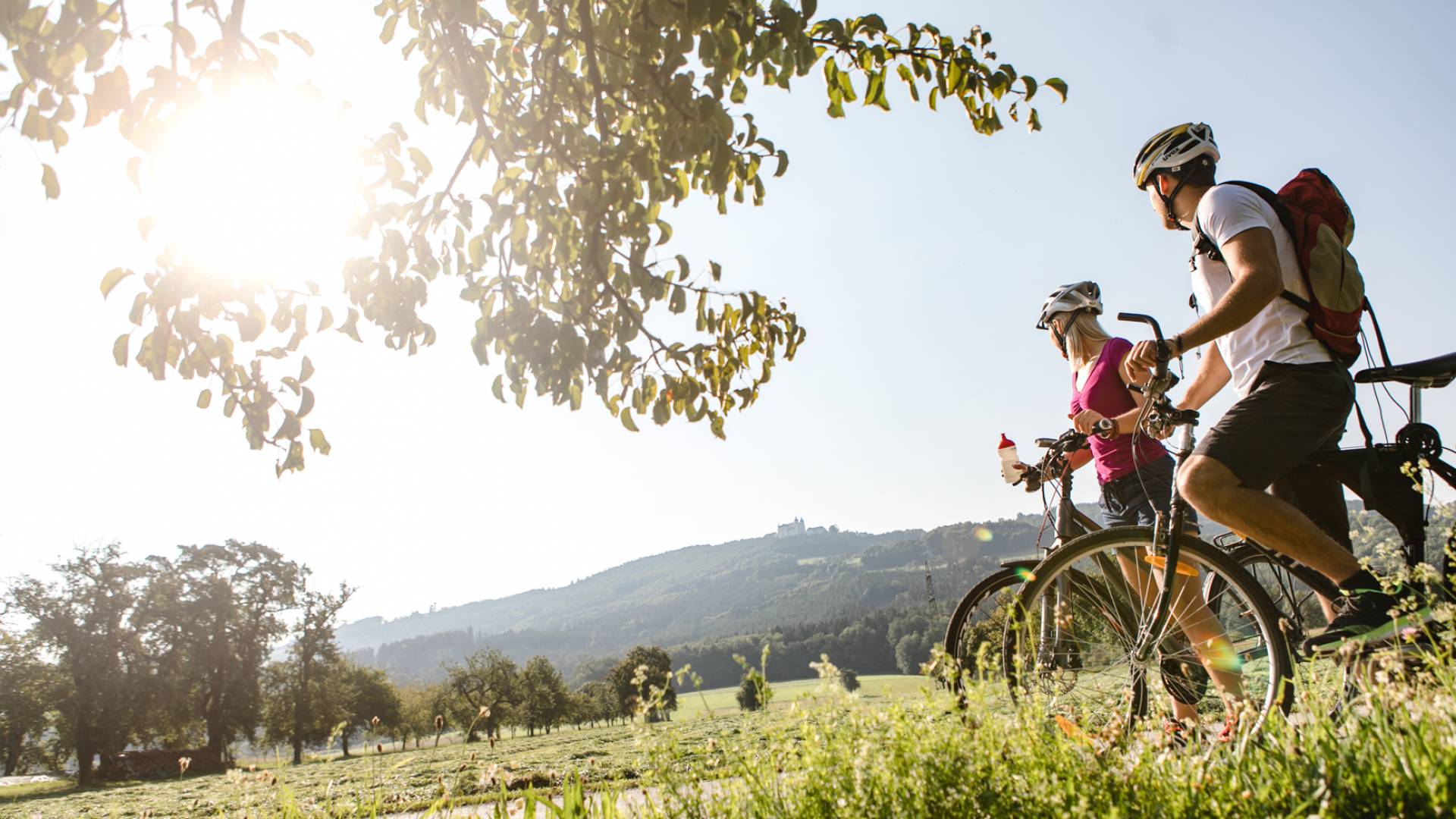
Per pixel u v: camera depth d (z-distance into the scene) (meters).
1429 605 2.47
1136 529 3.16
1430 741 1.81
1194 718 3.04
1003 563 3.35
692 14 2.49
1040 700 2.33
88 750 51.50
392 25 3.59
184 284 2.67
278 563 60.47
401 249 2.90
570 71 3.48
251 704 57.53
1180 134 3.21
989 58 3.25
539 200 3.10
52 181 2.62
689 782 2.16
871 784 1.94
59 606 52.53
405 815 2.97
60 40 2.39
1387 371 2.96
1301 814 1.71
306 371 2.92
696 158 3.16
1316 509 3.03
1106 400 3.72
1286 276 2.84
